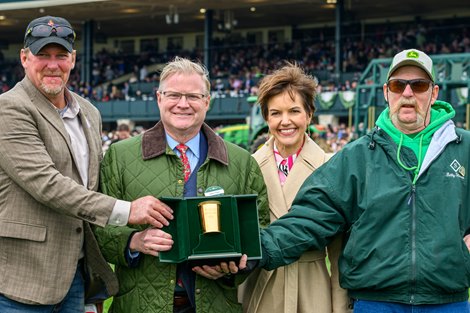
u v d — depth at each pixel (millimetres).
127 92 45062
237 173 4656
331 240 4676
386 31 44531
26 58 4477
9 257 4371
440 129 4441
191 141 4609
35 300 4320
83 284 4633
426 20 43844
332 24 47000
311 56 44312
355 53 42281
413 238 4309
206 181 4547
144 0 42469
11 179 4344
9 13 47031
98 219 4230
